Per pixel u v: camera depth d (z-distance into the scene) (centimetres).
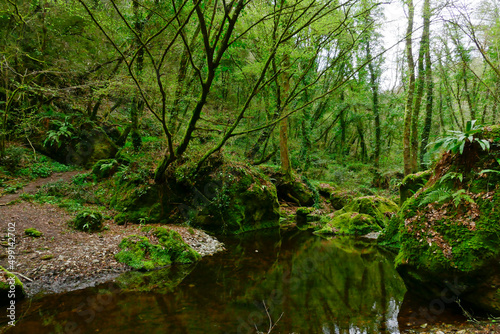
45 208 683
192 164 847
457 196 353
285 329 321
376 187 1678
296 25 634
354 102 1766
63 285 418
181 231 729
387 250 704
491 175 345
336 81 1534
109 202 808
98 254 520
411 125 1259
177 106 806
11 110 988
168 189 823
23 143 1016
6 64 806
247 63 1009
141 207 782
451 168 392
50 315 337
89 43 1020
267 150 1467
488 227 318
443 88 1462
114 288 427
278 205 1077
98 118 1185
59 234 572
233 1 382
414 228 391
